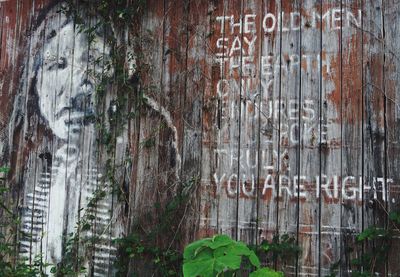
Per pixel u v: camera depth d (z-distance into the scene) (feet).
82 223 13.91
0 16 15.52
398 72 11.79
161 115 13.58
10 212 14.15
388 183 11.58
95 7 14.56
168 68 13.66
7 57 15.31
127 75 13.99
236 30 13.17
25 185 14.64
